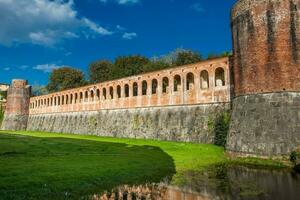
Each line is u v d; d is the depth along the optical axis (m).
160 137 53.47
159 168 28.33
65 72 130.75
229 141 37.28
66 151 38.38
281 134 31.88
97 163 29.30
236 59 38.38
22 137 62.97
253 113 34.62
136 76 62.00
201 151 38.47
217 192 20.69
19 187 19.67
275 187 21.72
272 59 34.06
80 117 79.00
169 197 19.66
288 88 33.16
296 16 33.91
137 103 61.03
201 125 47.44
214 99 46.88
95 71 120.69
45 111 98.19
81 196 19.42
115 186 22.14
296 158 28.41
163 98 55.25
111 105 68.38
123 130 62.59
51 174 23.34
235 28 38.69
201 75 51.12
